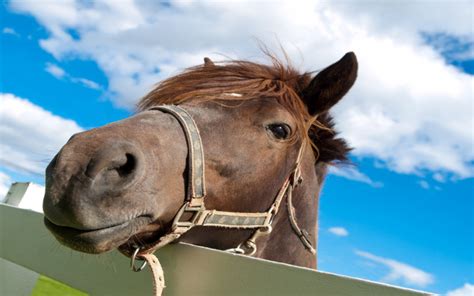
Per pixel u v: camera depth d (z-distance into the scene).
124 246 2.24
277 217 2.91
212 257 1.98
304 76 3.21
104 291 2.53
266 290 1.69
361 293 1.40
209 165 2.43
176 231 2.26
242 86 2.77
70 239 1.86
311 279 1.55
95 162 1.83
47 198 1.81
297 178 2.91
